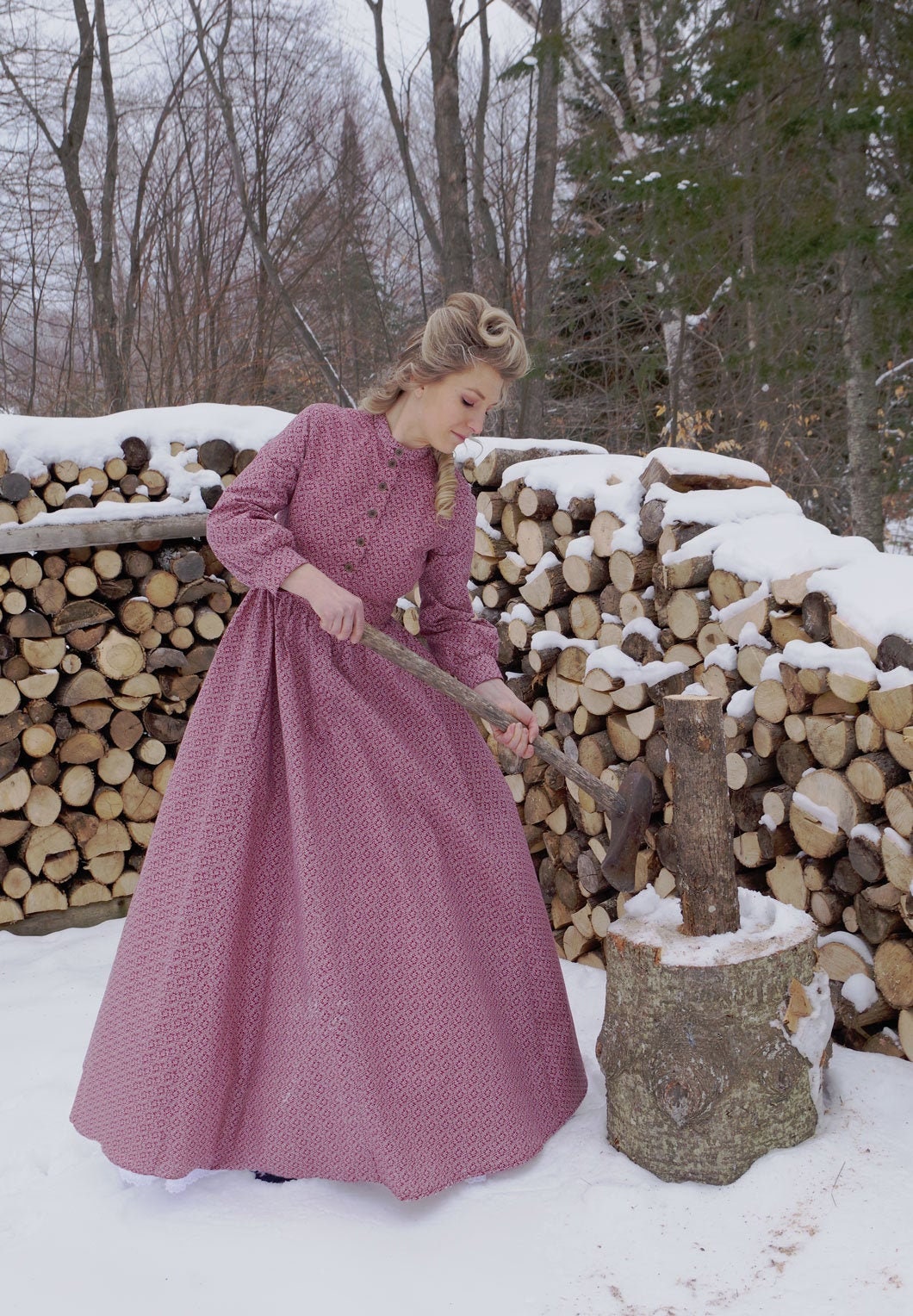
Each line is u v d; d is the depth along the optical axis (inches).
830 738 97.3
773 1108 78.7
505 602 138.2
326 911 79.0
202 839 80.6
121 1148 78.4
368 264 515.5
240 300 510.0
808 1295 66.2
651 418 383.9
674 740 80.4
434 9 406.0
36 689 141.9
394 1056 78.6
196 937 79.0
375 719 84.1
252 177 517.7
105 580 146.1
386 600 89.1
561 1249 72.0
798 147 252.2
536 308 390.6
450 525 88.5
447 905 81.7
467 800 88.3
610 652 119.3
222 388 498.9
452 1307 67.1
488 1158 78.6
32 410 481.4
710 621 111.3
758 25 254.2
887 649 92.1
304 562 81.4
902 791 91.5
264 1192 80.0
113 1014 81.9
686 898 81.4
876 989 97.3
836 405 344.5
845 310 267.9
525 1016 86.4
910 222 231.3
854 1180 75.9
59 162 493.4
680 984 77.4
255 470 84.7
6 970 129.6
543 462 131.8
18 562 140.0
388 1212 77.0
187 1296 68.9
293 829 80.7
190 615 151.9
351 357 515.2
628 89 342.0
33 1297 69.2
